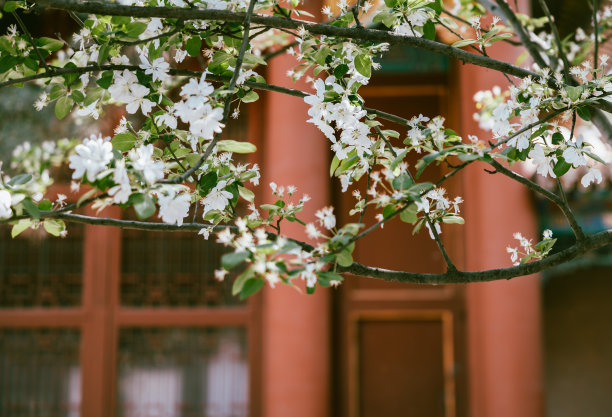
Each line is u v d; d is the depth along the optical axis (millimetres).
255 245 1456
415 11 1973
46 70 1852
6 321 6285
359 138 1780
